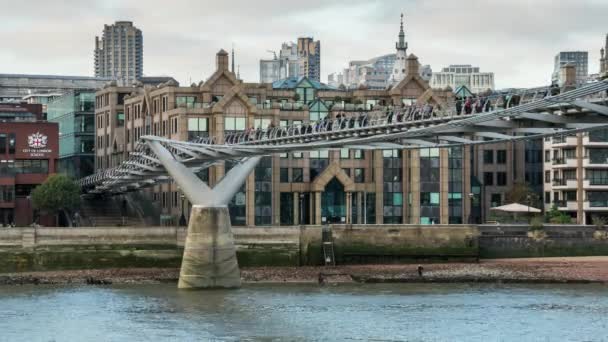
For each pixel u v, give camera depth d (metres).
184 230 162.62
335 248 168.75
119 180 183.12
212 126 191.88
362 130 113.12
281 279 148.50
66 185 194.88
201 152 137.50
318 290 136.62
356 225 169.62
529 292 133.88
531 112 90.75
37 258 159.50
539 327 106.06
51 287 140.88
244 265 165.12
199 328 105.94
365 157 195.62
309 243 167.12
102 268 160.88
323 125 137.38
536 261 165.75
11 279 148.12
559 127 91.94
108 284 144.62
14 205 199.00
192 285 137.38
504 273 151.62
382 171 194.88
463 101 117.56
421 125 106.06
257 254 165.75
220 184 139.00
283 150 124.06
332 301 124.94
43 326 107.69
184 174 138.00
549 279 146.00
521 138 94.50
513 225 173.75
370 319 110.94
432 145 105.94
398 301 124.88
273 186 191.00
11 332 104.56
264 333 103.06
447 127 94.56
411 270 156.38
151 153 160.00
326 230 168.88
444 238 170.12
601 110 83.94
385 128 110.25
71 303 123.81
